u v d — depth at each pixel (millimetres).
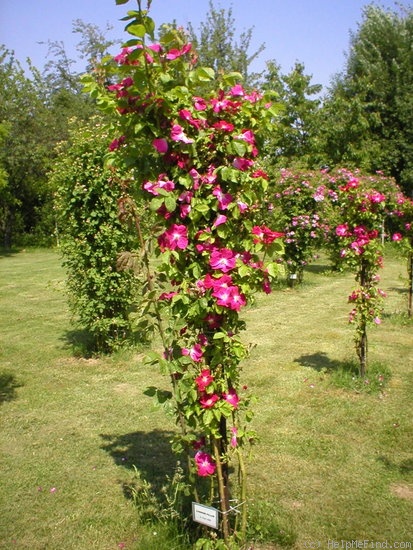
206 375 2305
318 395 4590
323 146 16688
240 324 2459
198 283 2260
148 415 4332
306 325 7145
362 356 4848
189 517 2838
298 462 3471
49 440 3908
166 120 2256
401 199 7555
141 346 6188
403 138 18328
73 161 5758
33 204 22969
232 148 2178
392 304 8352
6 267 15078
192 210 2244
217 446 2426
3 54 20766
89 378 5273
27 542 2756
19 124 20594
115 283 5707
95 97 2299
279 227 9820
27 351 6297
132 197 2570
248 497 3068
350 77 20953
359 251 4699
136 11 2043
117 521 2912
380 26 20578
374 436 3793
